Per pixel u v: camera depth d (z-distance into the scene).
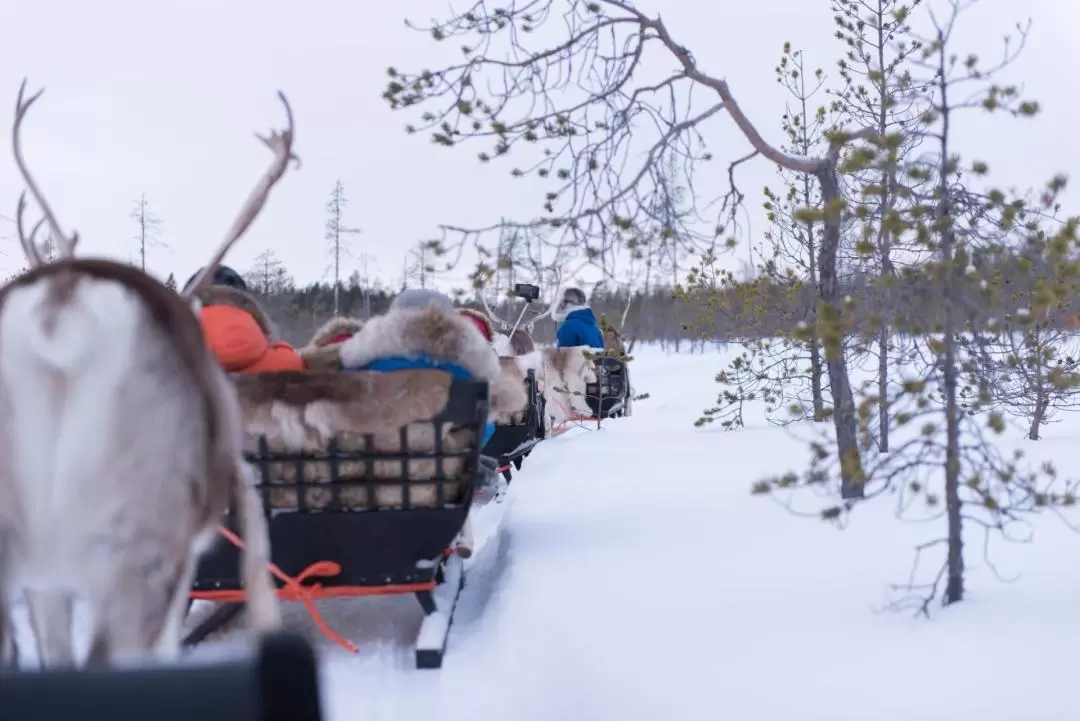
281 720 1.34
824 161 4.91
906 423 3.49
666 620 3.72
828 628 3.42
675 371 22.92
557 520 5.88
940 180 3.54
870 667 3.01
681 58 4.36
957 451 3.56
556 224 3.93
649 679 3.16
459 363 4.51
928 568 4.09
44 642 2.34
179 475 2.36
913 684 2.84
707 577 4.30
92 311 2.28
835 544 4.66
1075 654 2.87
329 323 6.11
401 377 4.09
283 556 4.23
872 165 3.47
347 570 4.27
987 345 3.63
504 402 5.26
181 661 1.41
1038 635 3.07
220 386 2.55
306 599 4.27
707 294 9.30
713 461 7.76
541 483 7.51
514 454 8.30
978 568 4.00
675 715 2.86
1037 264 3.33
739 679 3.04
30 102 2.88
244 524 2.74
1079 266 3.23
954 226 3.67
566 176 4.07
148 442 2.30
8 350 2.26
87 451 2.24
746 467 7.31
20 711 1.35
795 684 2.96
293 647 1.35
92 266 2.41
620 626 3.71
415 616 4.93
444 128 4.16
